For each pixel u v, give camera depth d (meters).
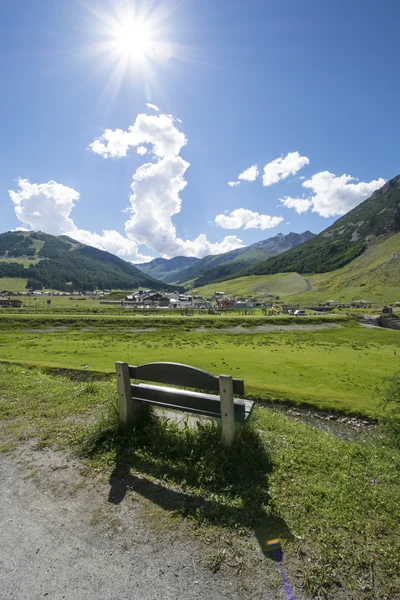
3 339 34.78
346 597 2.43
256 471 4.04
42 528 3.14
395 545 2.93
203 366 20.14
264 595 2.43
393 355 31.86
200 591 2.47
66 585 2.53
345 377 18.62
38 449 4.72
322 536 3.02
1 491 3.74
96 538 3.01
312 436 5.91
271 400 13.34
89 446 4.62
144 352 26.12
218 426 4.45
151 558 2.79
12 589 2.49
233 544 2.93
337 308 122.88
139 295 172.12
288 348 34.28
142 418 5.05
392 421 6.93
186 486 3.79
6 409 6.35
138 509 3.40
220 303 128.38
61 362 18.98
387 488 3.91
